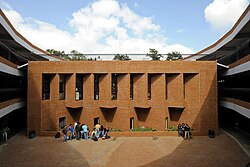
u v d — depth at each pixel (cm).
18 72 2047
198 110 1992
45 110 1975
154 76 2092
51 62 1992
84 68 2028
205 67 1998
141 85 2064
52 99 1995
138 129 2031
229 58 2694
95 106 2067
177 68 2017
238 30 1933
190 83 2052
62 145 1664
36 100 1955
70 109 2097
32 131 1889
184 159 1353
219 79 2922
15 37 2183
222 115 2942
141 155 1434
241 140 1808
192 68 2005
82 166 1248
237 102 1850
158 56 2167
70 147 1612
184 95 2091
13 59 2580
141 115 2167
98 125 1889
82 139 1841
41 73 1973
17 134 2056
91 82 2042
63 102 2038
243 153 1466
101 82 2094
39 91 1959
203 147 1606
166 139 1839
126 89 2052
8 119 2475
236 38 2155
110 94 2053
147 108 2105
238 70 1825
